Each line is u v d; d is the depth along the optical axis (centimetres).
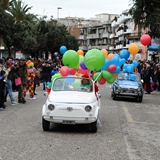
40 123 1095
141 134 981
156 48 4028
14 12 4972
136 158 719
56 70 2547
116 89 1898
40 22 5828
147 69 2472
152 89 2553
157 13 2452
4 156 701
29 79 1806
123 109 1534
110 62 1206
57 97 966
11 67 1530
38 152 739
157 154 761
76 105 932
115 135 953
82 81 1094
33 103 1623
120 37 7912
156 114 1434
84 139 888
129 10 2634
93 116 941
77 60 1095
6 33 4084
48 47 6122
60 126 1069
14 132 947
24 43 4925
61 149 772
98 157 714
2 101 1384
